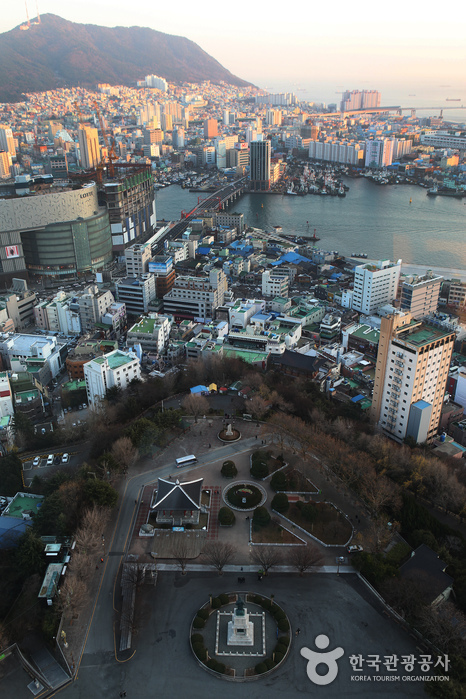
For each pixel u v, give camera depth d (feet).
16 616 641.81
